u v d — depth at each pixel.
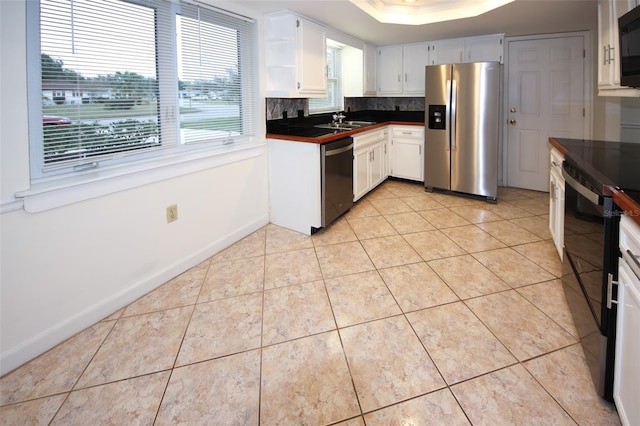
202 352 1.74
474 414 1.36
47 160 1.73
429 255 2.80
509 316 1.98
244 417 1.37
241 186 3.12
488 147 4.08
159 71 2.29
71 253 1.84
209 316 2.04
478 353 1.69
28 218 1.64
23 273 1.64
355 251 2.91
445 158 4.41
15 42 1.50
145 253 2.28
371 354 1.70
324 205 3.21
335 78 4.81
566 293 2.01
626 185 1.30
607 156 1.94
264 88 3.28
